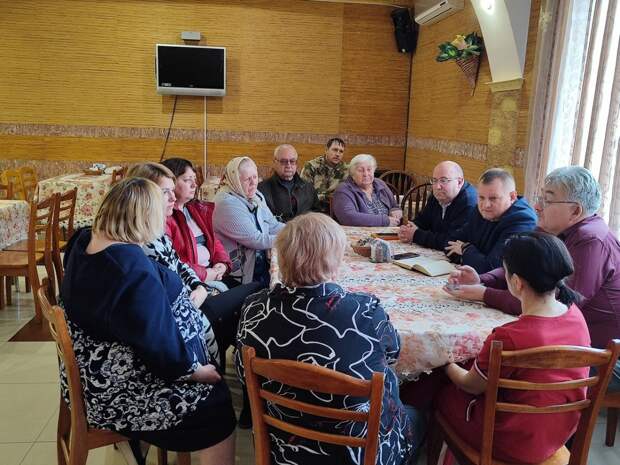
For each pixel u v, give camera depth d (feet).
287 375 3.77
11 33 19.56
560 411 4.32
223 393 5.12
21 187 17.19
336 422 4.07
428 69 19.17
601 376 4.30
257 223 9.30
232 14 20.15
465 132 15.99
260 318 4.12
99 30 19.79
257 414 4.13
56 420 7.21
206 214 8.57
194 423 4.88
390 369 4.59
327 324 3.94
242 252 9.12
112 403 4.66
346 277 6.69
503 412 4.50
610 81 9.43
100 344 4.59
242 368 4.41
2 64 19.75
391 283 6.48
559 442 4.58
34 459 6.35
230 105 20.79
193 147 20.95
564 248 4.40
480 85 14.92
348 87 21.15
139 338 4.44
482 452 4.45
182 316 5.14
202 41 20.22
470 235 7.84
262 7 20.22
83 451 4.76
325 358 3.91
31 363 8.93
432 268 6.90
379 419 3.74
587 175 5.99
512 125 13.07
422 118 19.88
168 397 4.75
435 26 18.35
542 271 4.33
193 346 5.19
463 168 16.20
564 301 4.56
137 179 4.96
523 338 4.32
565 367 4.14
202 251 8.23
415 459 6.24
